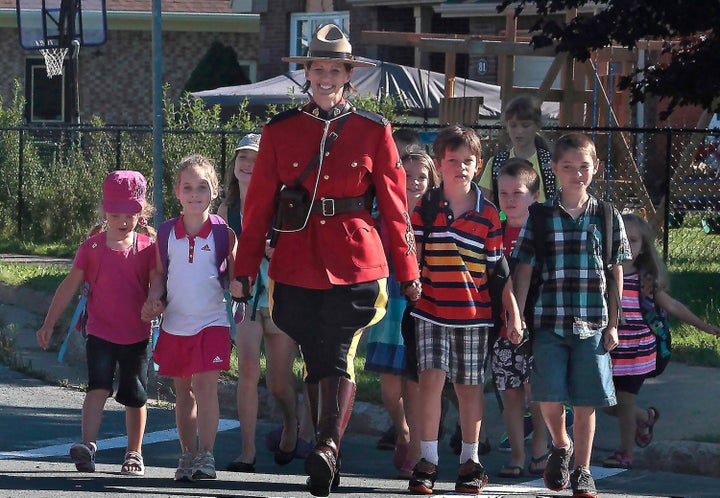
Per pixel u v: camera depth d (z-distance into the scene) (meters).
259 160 15.44
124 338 16.78
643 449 18.70
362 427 21.02
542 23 34.44
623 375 18.38
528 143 21.27
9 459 18.03
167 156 45.84
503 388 17.75
